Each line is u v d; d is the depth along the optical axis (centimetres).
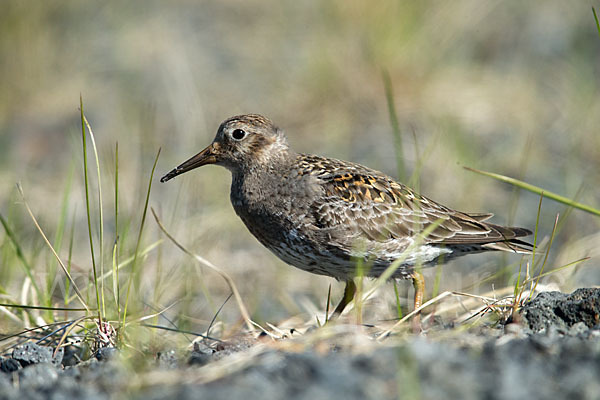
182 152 1806
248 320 1037
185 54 2188
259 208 1080
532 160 1750
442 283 1348
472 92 1947
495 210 1631
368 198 1058
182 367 779
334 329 805
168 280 1281
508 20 2300
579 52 2133
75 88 2112
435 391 636
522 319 857
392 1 2058
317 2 2250
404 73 1975
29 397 714
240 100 1997
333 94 1967
